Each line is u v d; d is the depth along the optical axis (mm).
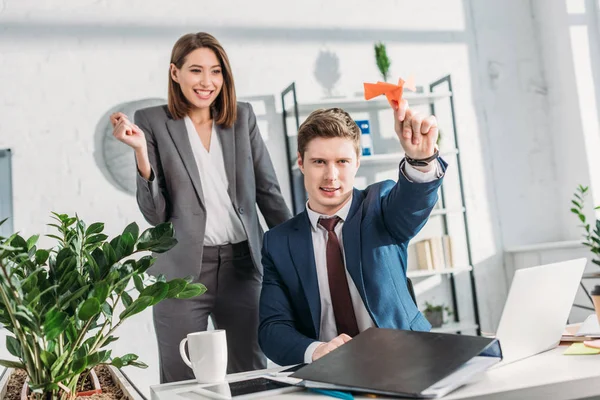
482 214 3721
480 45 3811
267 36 3463
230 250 2646
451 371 955
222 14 3404
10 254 982
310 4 3547
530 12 3906
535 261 3555
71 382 1100
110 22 3238
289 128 3422
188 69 2592
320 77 3520
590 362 1097
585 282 3400
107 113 3197
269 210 2859
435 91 3691
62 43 3170
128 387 1238
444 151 3473
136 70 3252
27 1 3145
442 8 3766
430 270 3406
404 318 1615
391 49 3652
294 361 1420
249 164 2742
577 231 3707
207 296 2605
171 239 1103
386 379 979
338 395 1006
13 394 1365
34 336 1013
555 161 3857
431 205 1537
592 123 3646
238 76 3402
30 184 3078
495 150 3783
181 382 1325
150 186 2428
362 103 3461
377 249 1642
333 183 1659
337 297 1645
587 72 3668
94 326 1111
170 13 3322
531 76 3869
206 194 2646
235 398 1067
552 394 970
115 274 1011
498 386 974
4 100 3080
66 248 1076
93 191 3148
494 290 3682
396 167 3576
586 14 3701
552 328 1248
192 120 2680
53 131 3127
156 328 2609
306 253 1650
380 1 3660
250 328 2639
